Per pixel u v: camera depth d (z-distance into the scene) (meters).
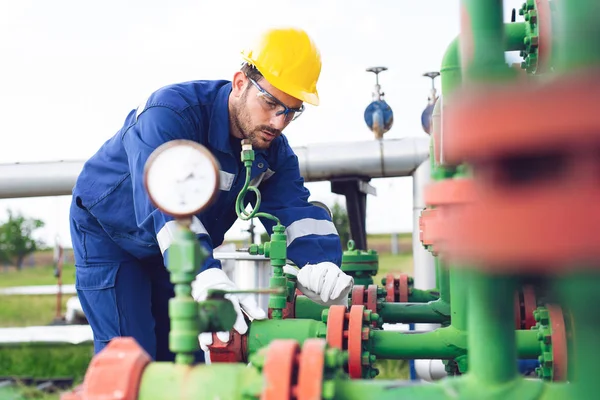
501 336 1.11
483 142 0.75
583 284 0.82
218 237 2.98
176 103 2.60
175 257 1.35
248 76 2.64
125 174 2.75
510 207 0.76
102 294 2.82
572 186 0.73
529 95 0.73
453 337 2.34
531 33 2.55
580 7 0.78
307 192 3.05
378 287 3.21
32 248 26.42
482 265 0.78
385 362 6.25
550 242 0.73
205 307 1.46
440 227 0.89
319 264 2.58
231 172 2.77
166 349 3.04
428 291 3.85
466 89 0.78
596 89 0.71
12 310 12.50
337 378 1.27
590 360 0.88
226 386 1.25
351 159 4.93
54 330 6.91
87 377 1.27
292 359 1.20
